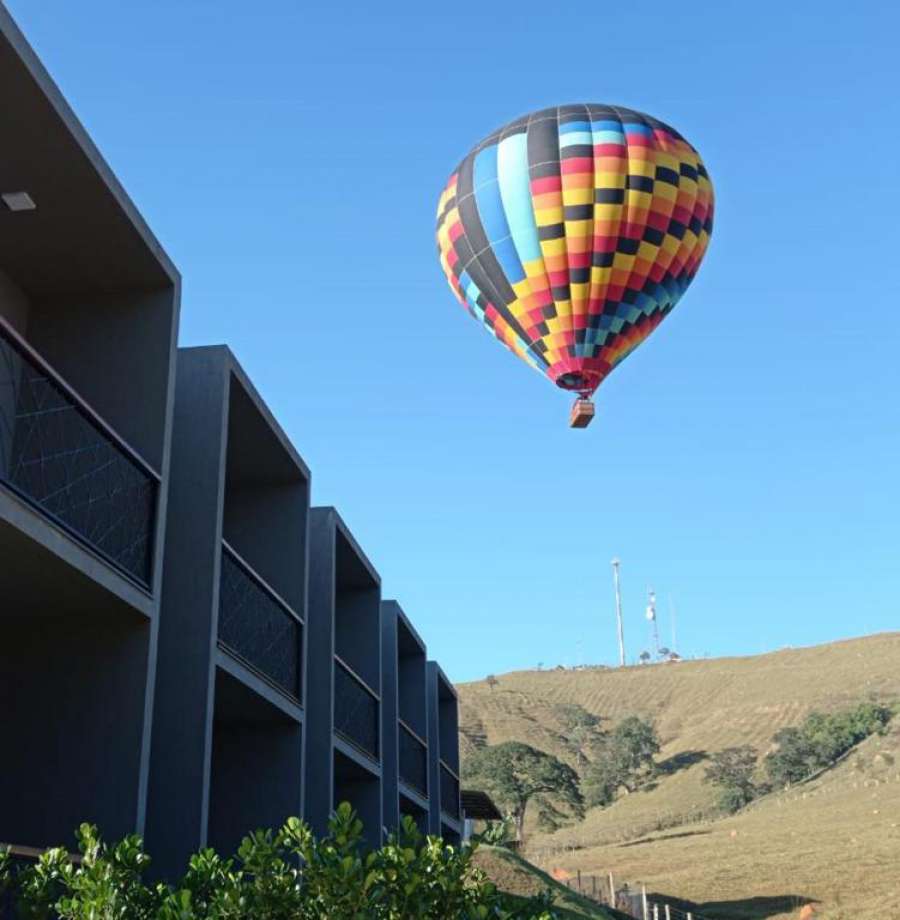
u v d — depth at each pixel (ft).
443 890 16.34
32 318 35.17
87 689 31.17
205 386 38.70
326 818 48.19
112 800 30.17
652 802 332.60
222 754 44.88
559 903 87.30
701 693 460.14
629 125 71.26
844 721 320.29
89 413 27.94
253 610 41.32
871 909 112.57
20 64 26.40
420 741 76.43
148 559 31.94
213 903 16.34
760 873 144.66
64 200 31.14
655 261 70.95
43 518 25.98
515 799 291.79
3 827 30.09
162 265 34.40
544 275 71.26
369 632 61.77
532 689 501.56
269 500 48.16
